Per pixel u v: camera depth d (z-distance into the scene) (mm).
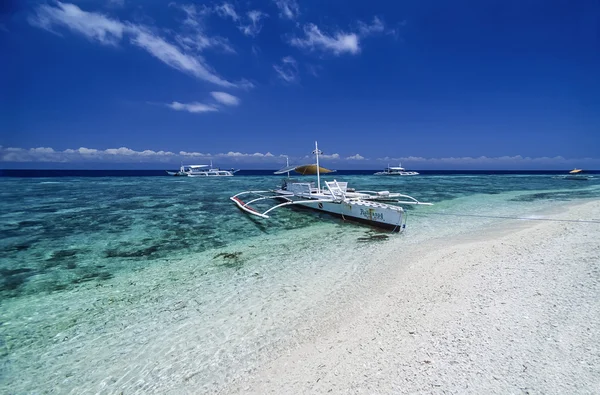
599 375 3127
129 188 33438
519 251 7633
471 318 4535
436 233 11109
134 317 5590
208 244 10406
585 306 4531
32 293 6660
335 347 4250
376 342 4227
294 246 9969
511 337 3939
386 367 3643
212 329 5098
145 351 4566
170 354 4469
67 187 34188
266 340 4680
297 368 3879
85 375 4090
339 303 5738
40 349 4676
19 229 12609
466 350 3770
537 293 5137
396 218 11172
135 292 6668
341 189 16078
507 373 3291
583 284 5285
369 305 5504
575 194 25438
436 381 3291
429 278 6488
